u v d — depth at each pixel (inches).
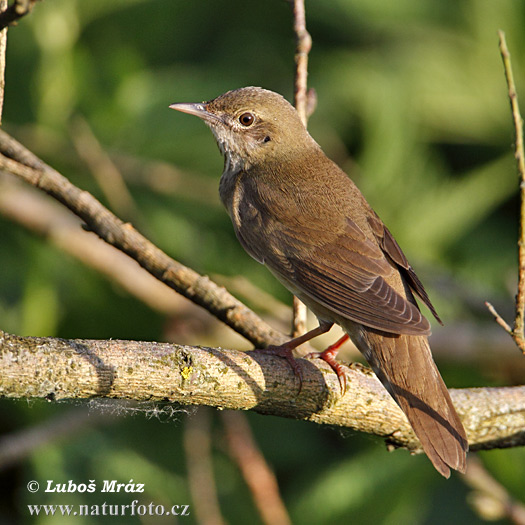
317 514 421.7
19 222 459.5
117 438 437.4
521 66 537.6
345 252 354.0
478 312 496.1
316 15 534.6
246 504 433.1
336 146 506.0
